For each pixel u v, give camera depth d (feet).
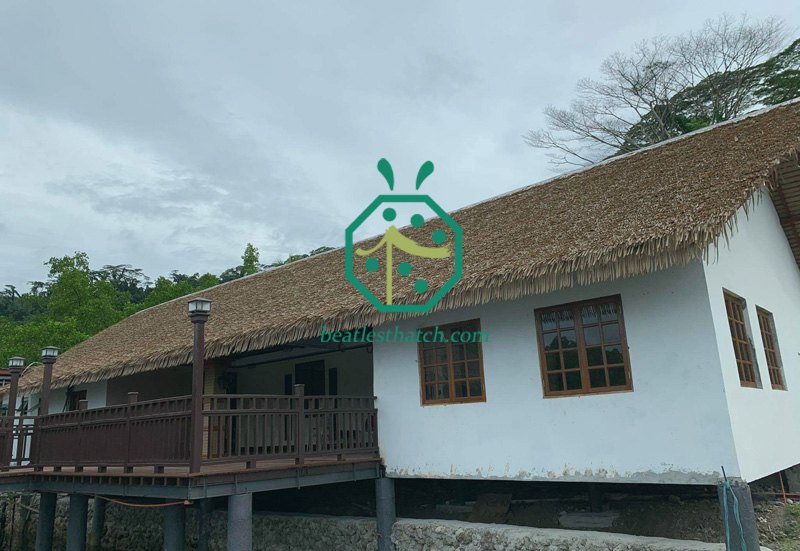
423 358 33.30
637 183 32.65
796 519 28.27
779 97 93.04
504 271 27.02
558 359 28.43
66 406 60.70
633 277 26.68
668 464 24.52
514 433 28.99
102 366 46.39
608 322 27.25
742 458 23.49
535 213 36.11
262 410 28.68
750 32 95.09
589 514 30.32
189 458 25.52
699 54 98.73
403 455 32.78
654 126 104.47
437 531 30.22
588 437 26.76
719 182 26.07
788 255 40.37
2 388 62.80
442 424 31.60
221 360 45.65
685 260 22.67
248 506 27.14
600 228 27.25
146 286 245.65
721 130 35.73
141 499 45.14
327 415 31.83
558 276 25.81
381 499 32.78
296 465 29.25
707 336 24.39
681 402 24.58
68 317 100.12
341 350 45.55
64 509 52.90
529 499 33.83
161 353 40.73
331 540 34.04
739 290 29.25
